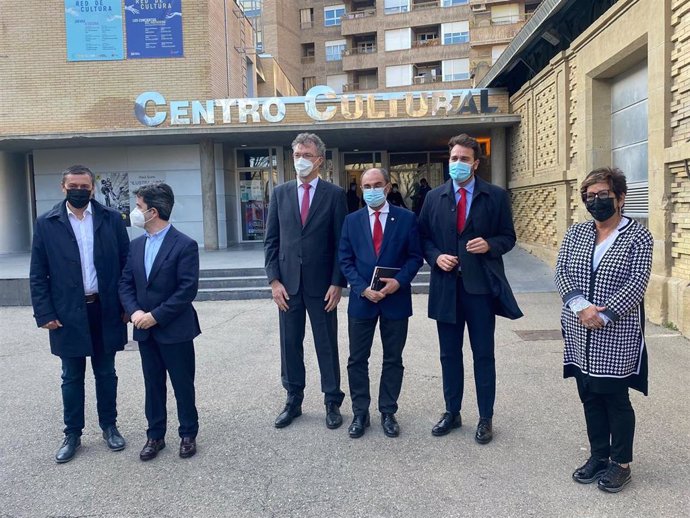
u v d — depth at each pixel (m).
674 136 6.85
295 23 50.31
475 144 3.89
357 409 4.16
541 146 12.10
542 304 8.80
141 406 4.85
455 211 3.94
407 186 19.44
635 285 3.10
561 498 3.19
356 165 19.11
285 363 4.39
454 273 3.96
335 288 4.30
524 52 12.23
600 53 8.91
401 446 3.91
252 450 3.91
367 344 4.16
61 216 3.87
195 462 3.76
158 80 14.76
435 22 46.81
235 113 13.98
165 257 3.81
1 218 15.84
